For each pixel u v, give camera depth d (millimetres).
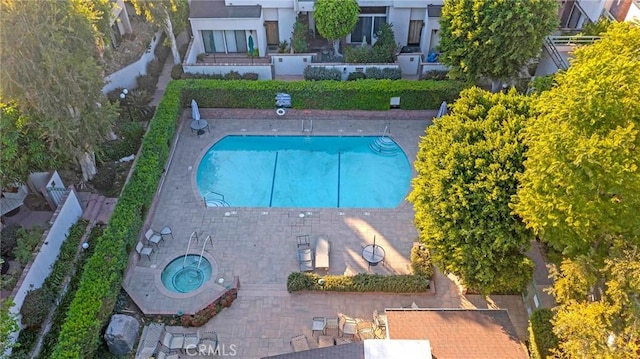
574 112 19156
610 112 18625
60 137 26500
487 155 24000
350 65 39906
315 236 29984
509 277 23422
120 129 34562
